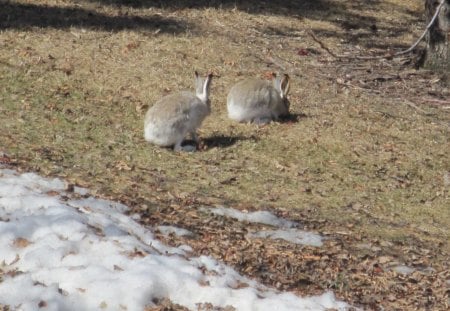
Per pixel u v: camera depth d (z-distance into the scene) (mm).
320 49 33031
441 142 23781
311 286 13797
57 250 12492
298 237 16156
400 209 18938
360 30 37406
